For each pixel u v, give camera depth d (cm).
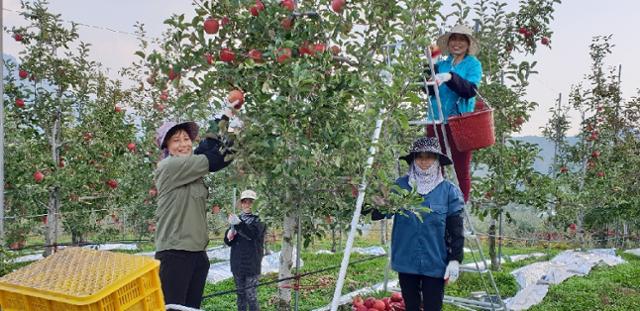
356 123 470
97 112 1189
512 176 982
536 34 994
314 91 467
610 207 1467
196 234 430
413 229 488
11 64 1116
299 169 456
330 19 495
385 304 619
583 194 1227
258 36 495
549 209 1223
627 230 1880
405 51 466
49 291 271
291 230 527
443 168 595
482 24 986
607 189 1385
